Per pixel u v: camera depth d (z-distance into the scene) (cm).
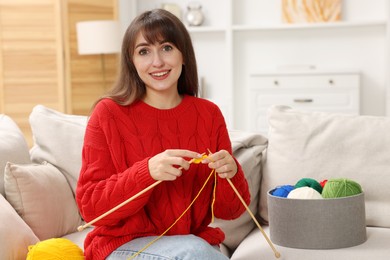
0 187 216
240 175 188
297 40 609
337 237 193
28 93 571
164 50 190
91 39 561
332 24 582
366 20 583
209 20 624
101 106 189
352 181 200
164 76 189
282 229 197
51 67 569
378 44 596
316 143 229
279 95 575
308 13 597
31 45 566
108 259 176
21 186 210
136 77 193
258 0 613
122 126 187
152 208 183
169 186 184
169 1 629
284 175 229
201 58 624
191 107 197
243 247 210
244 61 618
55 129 243
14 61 567
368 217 220
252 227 238
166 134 190
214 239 191
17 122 571
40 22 566
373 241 200
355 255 188
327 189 198
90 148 183
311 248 194
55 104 573
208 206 192
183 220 183
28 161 235
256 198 238
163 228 183
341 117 234
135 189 170
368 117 232
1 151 223
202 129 196
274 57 613
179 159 167
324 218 192
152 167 169
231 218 198
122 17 613
